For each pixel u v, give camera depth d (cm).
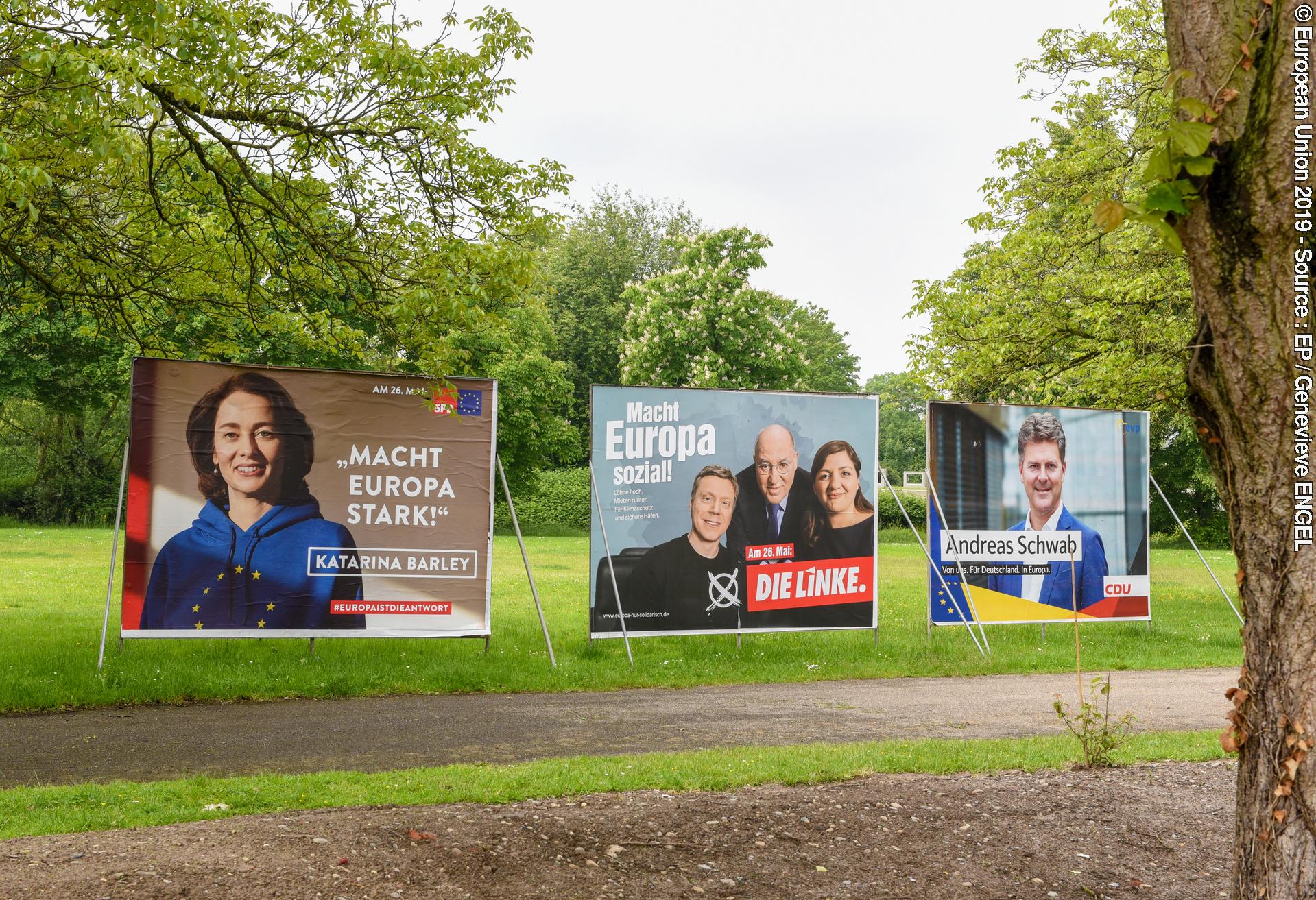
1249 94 371
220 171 1224
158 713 1042
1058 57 2256
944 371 2348
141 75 795
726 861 533
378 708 1087
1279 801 381
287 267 1295
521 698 1166
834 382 7769
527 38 1198
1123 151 2200
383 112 1169
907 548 4253
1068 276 2134
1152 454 5081
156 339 1472
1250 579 391
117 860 491
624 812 610
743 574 1487
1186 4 388
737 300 4772
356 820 574
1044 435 1650
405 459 1347
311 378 1326
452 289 1105
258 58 1153
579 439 5769
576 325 6856
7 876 466
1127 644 1591
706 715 1063
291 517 1309
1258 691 390
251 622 1288
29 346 4097
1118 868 538
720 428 1493
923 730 982
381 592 1331
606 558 1445
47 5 885
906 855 548
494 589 2416
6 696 1042
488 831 562
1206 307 392
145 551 1264
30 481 5153
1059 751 809
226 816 594
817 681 1313
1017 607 1630
